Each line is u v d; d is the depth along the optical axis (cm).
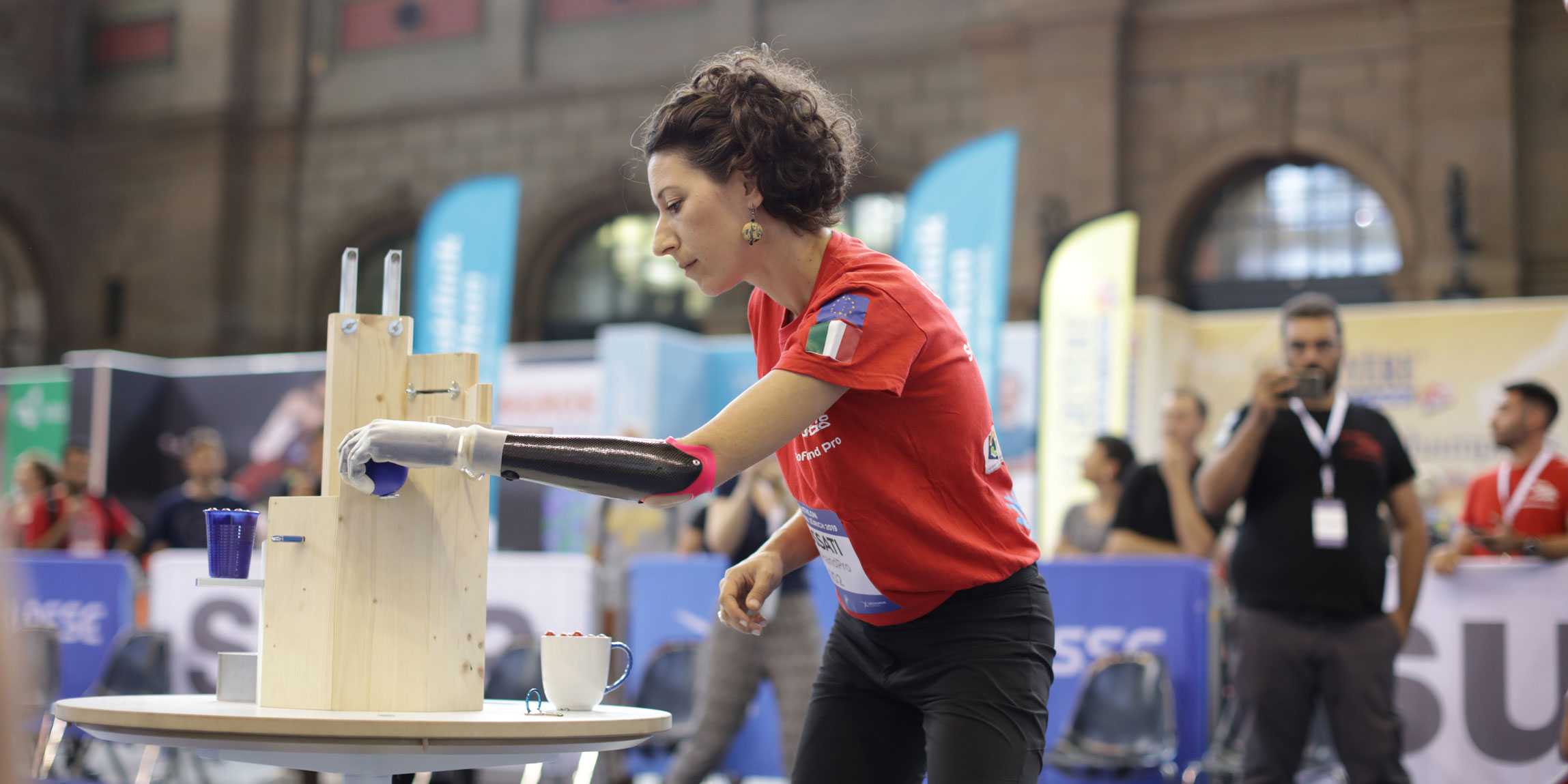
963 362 175
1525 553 446
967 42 1517
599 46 1723
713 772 471
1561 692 434
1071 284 746
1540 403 487
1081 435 738
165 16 1883
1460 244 1316
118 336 1872
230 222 1841
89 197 1900
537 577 566
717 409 1070
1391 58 1371
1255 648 373
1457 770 446
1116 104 1455
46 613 635
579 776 211
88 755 629
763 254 175
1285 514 373
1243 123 1422
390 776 186
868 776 185
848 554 178
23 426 1279
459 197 949
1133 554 497
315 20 1850
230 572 198
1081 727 446
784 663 457
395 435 156
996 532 178
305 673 191
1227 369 1030
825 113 177
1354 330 1000
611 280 1720
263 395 1212
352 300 200
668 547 860
